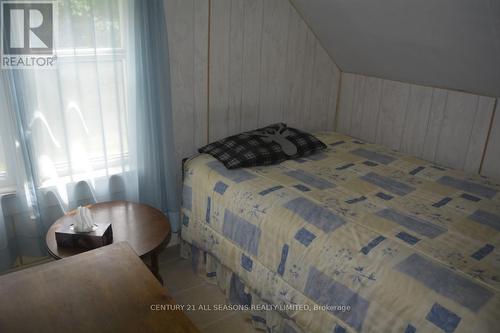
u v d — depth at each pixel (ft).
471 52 6.96
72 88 6.73
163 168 8.01
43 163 6.82
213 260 7.63
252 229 6.39
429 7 6.48
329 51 9.92
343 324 5.04
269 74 9.29
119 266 3.83
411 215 6.04
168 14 7.52
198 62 8.17
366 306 4.80
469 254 5.07
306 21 9.34
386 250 5.10
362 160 8.31
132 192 7.73
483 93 7.89
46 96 6.55
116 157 7.54
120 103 7.24
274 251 6.01
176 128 8.33
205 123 8.70
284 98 9.74
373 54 8.87
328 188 6.88
